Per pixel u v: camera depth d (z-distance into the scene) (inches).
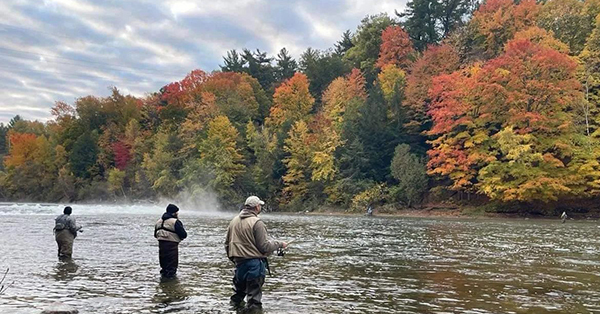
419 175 1895.9
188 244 605.0
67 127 3764.8
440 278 357.4
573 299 283.7
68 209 464.4
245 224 265.1
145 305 254.8
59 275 354.3
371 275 369.7
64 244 452.1
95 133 3538.4
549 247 605.3
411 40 2984.7
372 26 3255.4
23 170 3590.1
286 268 404.8
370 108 2194.9
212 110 2790.4
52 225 908.6
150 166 2792.8
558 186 1504.7
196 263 427.5
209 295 285.4
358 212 1987.0
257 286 260.1
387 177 2073.1
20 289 297.9
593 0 2079.2
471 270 399.9
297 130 2391.7
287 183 2364.7
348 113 2347.4
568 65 1569.9
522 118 1587.1
